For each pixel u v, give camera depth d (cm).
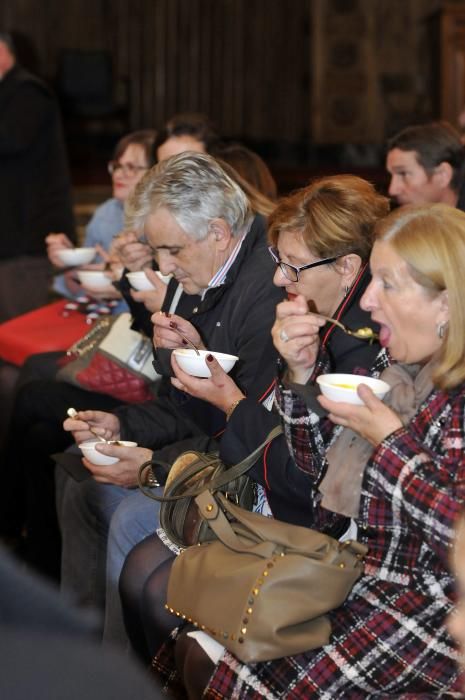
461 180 421
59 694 69
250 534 240
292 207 276
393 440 215
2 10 1448
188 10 1498
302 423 238
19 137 627
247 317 309
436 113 1266
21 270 635
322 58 1427
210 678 227
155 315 312
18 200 640
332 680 215
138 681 72
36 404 400
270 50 1506
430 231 222
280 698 215
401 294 224
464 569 178
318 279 273
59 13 1470
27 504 403
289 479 250
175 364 286
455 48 1236
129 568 280
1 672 69
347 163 1436
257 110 1517
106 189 1122
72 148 1375
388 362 251
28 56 1465
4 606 71
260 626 215
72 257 476
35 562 401
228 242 314
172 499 263
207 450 316
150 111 1512
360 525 225
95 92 1352
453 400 220
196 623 229
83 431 325
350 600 224
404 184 449
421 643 215
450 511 206
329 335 268
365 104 1430
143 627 275
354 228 269
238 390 282
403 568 220
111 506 330
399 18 1412
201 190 309
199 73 1512
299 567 218
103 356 389
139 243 370
